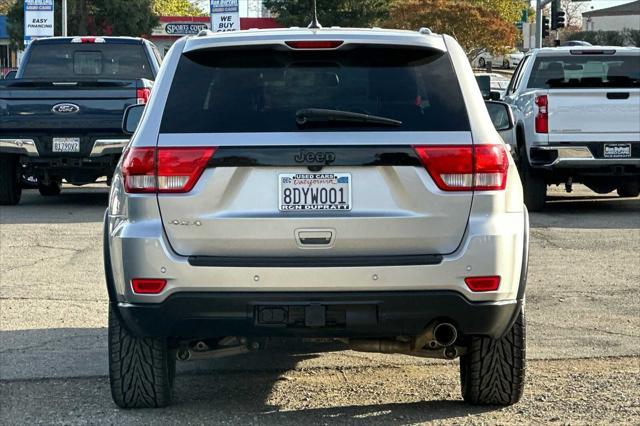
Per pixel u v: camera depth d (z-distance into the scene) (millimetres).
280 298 5086
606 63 16016
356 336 5203
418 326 5180
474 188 5191
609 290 9602
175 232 5180
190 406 5988
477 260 5137
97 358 7137
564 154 14789
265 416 5805
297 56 5406
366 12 65062
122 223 5301
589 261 11211
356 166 5129
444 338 5293
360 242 5125
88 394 6242
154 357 5617
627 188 18047
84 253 11672
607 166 14883
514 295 5312
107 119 14875
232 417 5770
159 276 5133
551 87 15914
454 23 65875
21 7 56188
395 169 5141
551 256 11531
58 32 54062
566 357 7148
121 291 5277
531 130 14977
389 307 5113
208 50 5414
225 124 5227
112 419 5711
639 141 14750
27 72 16578
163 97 5352
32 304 8953
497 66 77000
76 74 16625
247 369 6914
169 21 71562
